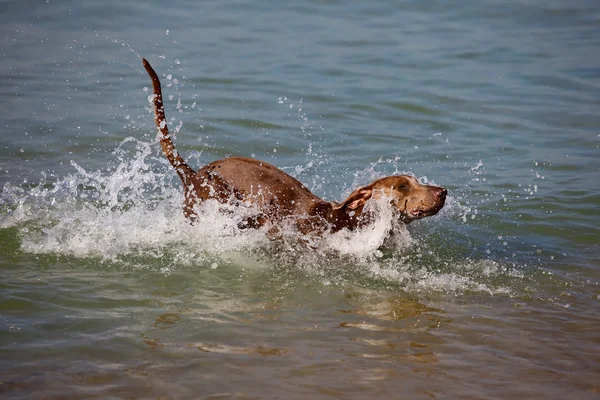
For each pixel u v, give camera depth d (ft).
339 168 48.65
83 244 36.19
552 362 26.76
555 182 47.11
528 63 69.56
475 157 51.08
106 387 24.00
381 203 37.73
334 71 66.23
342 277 34.22
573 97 62.13
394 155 51.06
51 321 28.35
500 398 24.25
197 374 24.97
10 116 54.24
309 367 25.70
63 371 24.86
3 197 41.98
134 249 36.09
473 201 44.29
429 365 26.21
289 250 36.78
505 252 37.73
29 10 78.28
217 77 63.36
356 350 27.07
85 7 80.23
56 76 62.39
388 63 68.74
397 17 82.74
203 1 85.81
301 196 38.52
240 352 26.55
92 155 49.14
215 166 39.09
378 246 37.68
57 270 33.40
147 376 24.76
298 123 55.47
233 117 55.72
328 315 30.07
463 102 60.64
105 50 68.69
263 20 80.07
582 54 71.82
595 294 32.96
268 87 61.87
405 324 29.43
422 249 37.86
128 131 52.70
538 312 30.99
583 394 24.61
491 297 32.48
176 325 28.48
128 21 77.25
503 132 55.47
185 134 52.65
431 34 77.36
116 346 26.63
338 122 56.13
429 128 55.98
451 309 31.07
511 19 82.64
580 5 86.94
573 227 40.86
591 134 55.11
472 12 84.58
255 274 34.14
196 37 73.46
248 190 37.93
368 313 30.40
